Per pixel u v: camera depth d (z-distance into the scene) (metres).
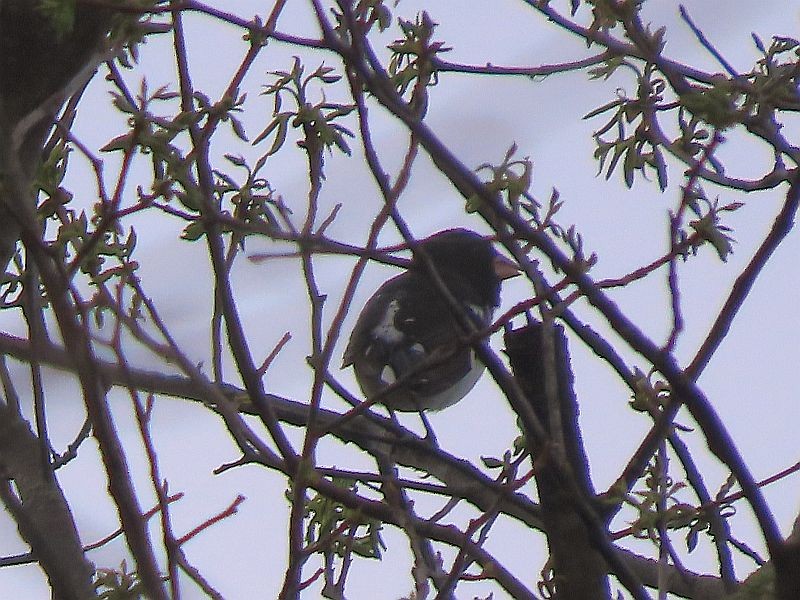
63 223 6.93
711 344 6.95
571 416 7.40
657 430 7.18
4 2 6.62
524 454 7.45
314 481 6.58
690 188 6.66
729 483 7.51
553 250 6.72
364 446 9.45
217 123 6.99
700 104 6.57
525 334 7.47
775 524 6.48
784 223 6.73
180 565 6.45
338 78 7.28
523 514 8.36
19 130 6.07
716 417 6.68
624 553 9.75
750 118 7.25
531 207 7.11
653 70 7.76
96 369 5.29
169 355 6.09
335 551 8.09
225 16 6.32
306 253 6.57
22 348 7.33
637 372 7.66
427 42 7.18
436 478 9.74
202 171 6.93
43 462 7.03
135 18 6.65
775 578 6.48
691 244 6.77
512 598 7.13
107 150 6.59
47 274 5.32
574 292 6.96
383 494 7.98
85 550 6.85
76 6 6.19
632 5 7.32
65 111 7.71
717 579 9.49
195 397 7.73
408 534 6.95
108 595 6.73
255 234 7.04
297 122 7.13
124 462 5.27
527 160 6.62
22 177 5.40
